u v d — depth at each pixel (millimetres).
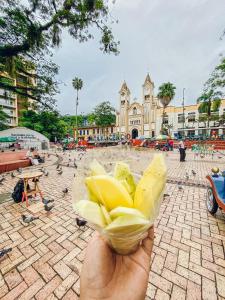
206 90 21734
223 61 16250
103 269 742
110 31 9102
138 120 43062
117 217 505
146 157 719
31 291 2086
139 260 792
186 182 6734
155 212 559
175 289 2086
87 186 576
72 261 2557
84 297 725
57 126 36938
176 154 17750
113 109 42438
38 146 25766
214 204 3846
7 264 2521
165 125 39062
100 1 7785
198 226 3520
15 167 9961
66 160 13969
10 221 3820
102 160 747
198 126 35781
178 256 2643
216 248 2828
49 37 8812
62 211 4281
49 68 10555
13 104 43812
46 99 11414
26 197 4645
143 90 42625
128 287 732
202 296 1999
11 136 23328
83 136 53500
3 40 8148
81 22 8219
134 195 589
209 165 10734
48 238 3152
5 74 10172
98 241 811
